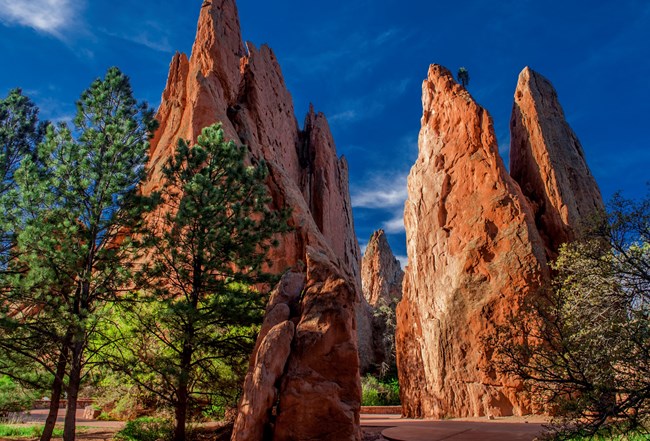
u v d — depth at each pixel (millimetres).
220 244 16953
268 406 10766
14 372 15953
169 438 15828
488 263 24453
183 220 16547
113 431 18406
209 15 47656
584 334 10453
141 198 16375
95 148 16703
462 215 26750
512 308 22734
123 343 16453
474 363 22688
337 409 10742
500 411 20922
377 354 57812
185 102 41219
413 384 27172
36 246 14906
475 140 28203
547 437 10500
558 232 25672
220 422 19844
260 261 18156
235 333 17422
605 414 9430
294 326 12109
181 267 17219
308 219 40875
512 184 26250
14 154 20328
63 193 15867
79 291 15719
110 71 17984
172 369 14742
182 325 16375
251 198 19062
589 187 27719
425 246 28453
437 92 32094
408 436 13062
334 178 66750
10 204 16328
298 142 67188
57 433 17734
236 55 50438
